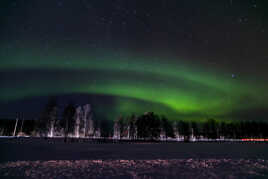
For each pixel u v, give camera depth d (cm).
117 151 1945
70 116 5984
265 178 771
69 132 5953
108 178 759
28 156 1427
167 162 1164
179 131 8438
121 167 987
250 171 901
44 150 1916
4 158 1301
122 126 8125
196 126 9062
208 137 9419
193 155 1634
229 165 1066
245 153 1858
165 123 8200
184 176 795
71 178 761
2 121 7988
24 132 7800
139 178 760
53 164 1060
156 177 777
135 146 2883
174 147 2758
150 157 1456
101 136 8062
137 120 7606
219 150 2245
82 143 3325
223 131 9806
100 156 1491
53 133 5772
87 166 1009
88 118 7712
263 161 1239
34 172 858
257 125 10062
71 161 1177
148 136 7225
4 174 817
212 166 1030
